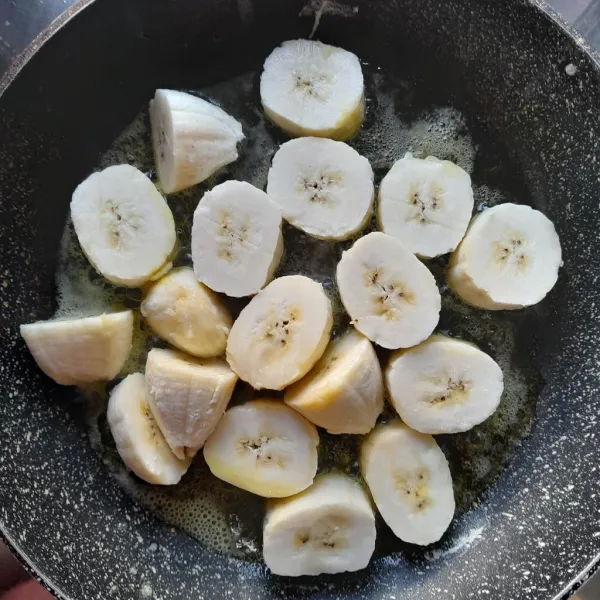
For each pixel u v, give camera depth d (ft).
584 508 0.70
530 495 0.73
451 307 0.75
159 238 0.70
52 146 0.70
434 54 0.74
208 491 0.74
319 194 0.71
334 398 0.64
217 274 0.68
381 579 0.73
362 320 0.67
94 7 0.64
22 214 0.69
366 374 0.65
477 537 0.73
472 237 0.71
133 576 0.70
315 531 0.68
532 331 0.75
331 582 0.72
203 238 0.67
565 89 0.69
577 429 0.73
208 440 0.68
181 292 0.68
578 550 0.69
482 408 0.70
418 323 0.67
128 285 0.71
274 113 0.73
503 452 0.75
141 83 0.74
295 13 0.72
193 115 0.69
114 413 0.68
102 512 0.71
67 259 0.74
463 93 0.75
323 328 0.66
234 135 0.72
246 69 0.76
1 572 0.77
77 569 0.67
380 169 0.76
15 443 0.67
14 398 0.68
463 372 0.69
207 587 0.71
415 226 0.71
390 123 0.77
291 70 0.73
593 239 0.72
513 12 0.67
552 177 0.74
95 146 0.74
